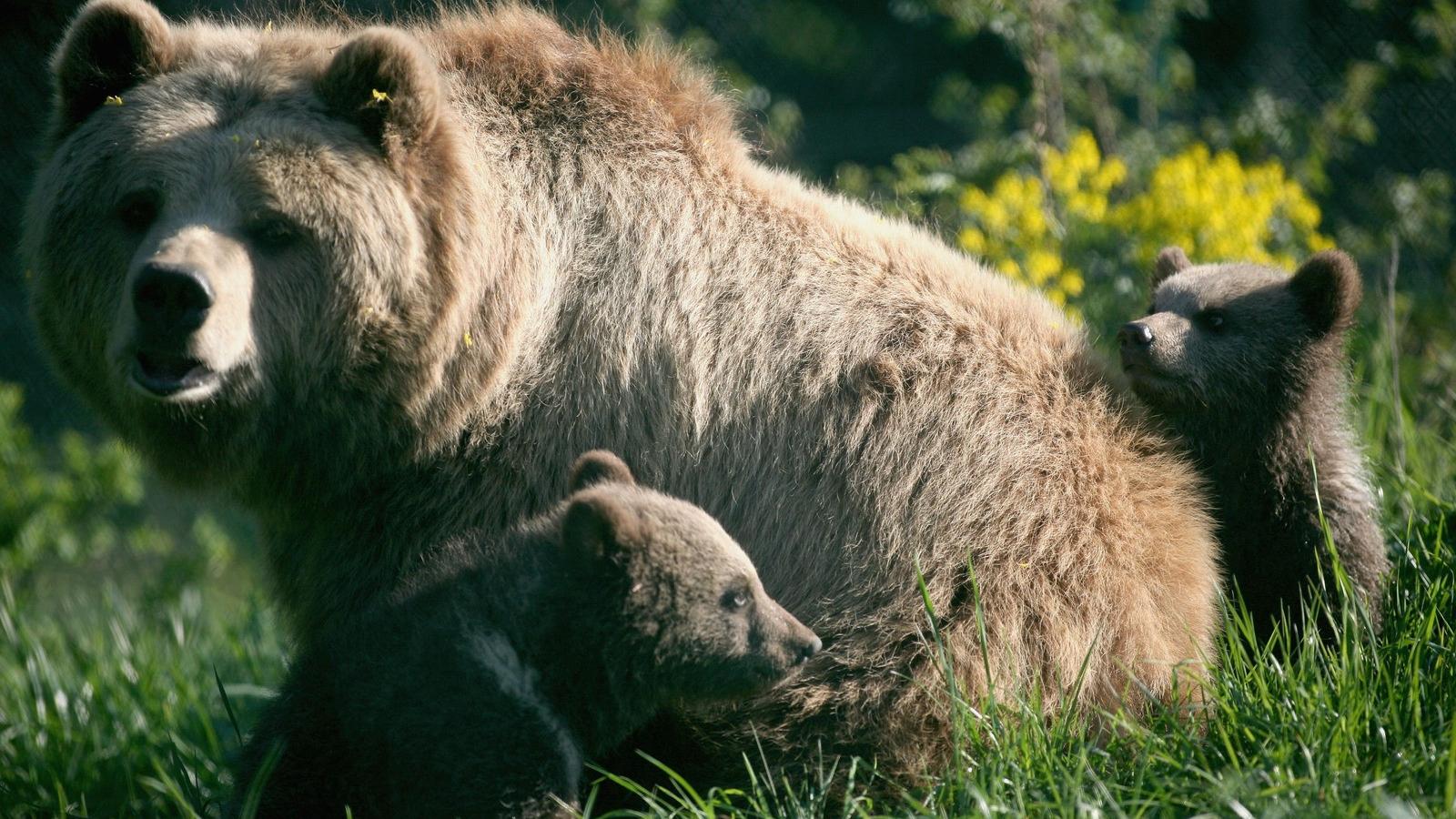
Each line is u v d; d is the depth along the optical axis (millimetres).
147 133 7434
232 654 13844
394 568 8078
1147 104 18609
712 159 8602
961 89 23031
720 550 7418
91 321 7684
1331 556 8836
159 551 21000
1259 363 9844
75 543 19141
